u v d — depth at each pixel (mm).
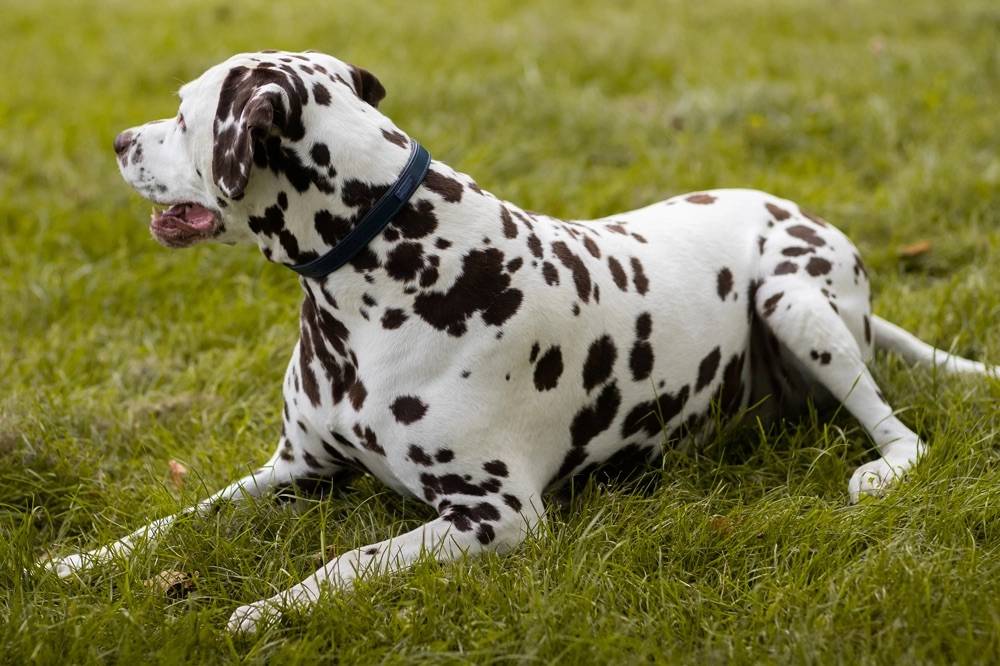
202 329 8430
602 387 5734
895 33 15945
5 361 7988
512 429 5418
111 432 7082
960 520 5445
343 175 5148
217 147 5027
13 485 6469
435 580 5047
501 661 4754
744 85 12875
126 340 8398
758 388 6715
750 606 5051
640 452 6105
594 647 4707
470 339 5238
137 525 5988
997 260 8820
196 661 4777
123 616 4969
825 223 6766
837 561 5242
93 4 18000
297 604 5023
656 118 12250
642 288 5914
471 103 12617
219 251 9438
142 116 12719
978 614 4801
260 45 15266
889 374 7004
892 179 10727
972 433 6320
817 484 6086
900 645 4676
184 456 6797
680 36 15672
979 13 16141
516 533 5363
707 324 6133
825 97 12586
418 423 5270
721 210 6605
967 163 10617
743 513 5645
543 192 10359
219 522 5730
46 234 9727
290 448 5996
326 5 17859
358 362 5363
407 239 5211
